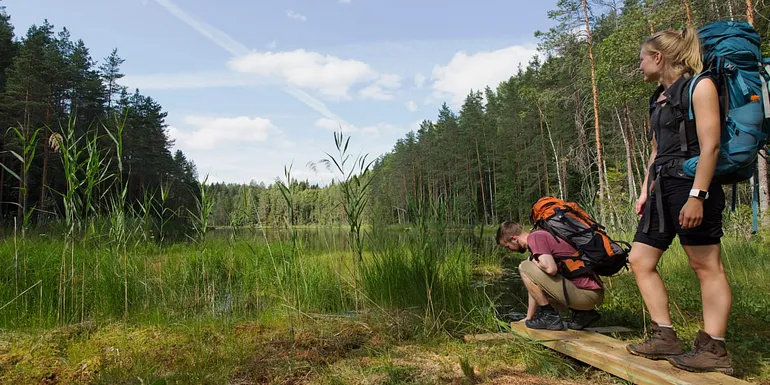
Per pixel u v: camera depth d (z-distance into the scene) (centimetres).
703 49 210
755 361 254
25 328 342
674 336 221
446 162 4403
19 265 420
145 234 521
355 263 454
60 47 3148
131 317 386
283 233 524
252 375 254
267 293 505
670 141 215
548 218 299
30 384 244
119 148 437
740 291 420
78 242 410
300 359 279
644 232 227
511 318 411
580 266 284
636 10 1391
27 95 2186
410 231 473
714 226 204
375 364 270
